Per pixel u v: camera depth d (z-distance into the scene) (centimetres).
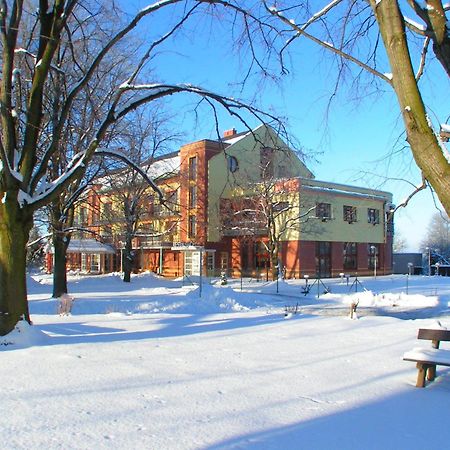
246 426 468
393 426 485
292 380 656
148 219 4544
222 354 818
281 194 4125
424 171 511
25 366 704
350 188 4869
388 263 5372
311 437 445
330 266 4672
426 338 709
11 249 944
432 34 570
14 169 1005
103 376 650
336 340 992
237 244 4944
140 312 1736
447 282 4006
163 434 440
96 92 1745
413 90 518
